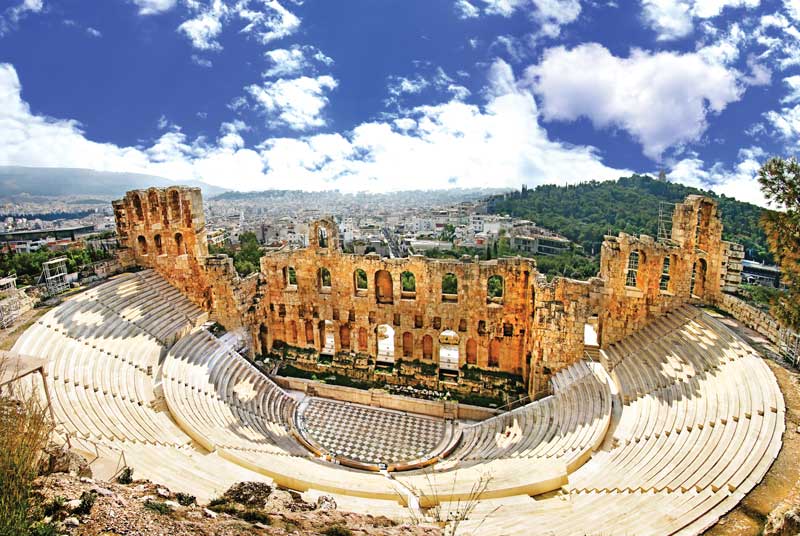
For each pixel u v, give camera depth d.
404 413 40.47
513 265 42.06
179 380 34.91
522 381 43.22
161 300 43.88
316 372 46.34
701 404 26.39
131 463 19.97
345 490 22.98
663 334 36.47
